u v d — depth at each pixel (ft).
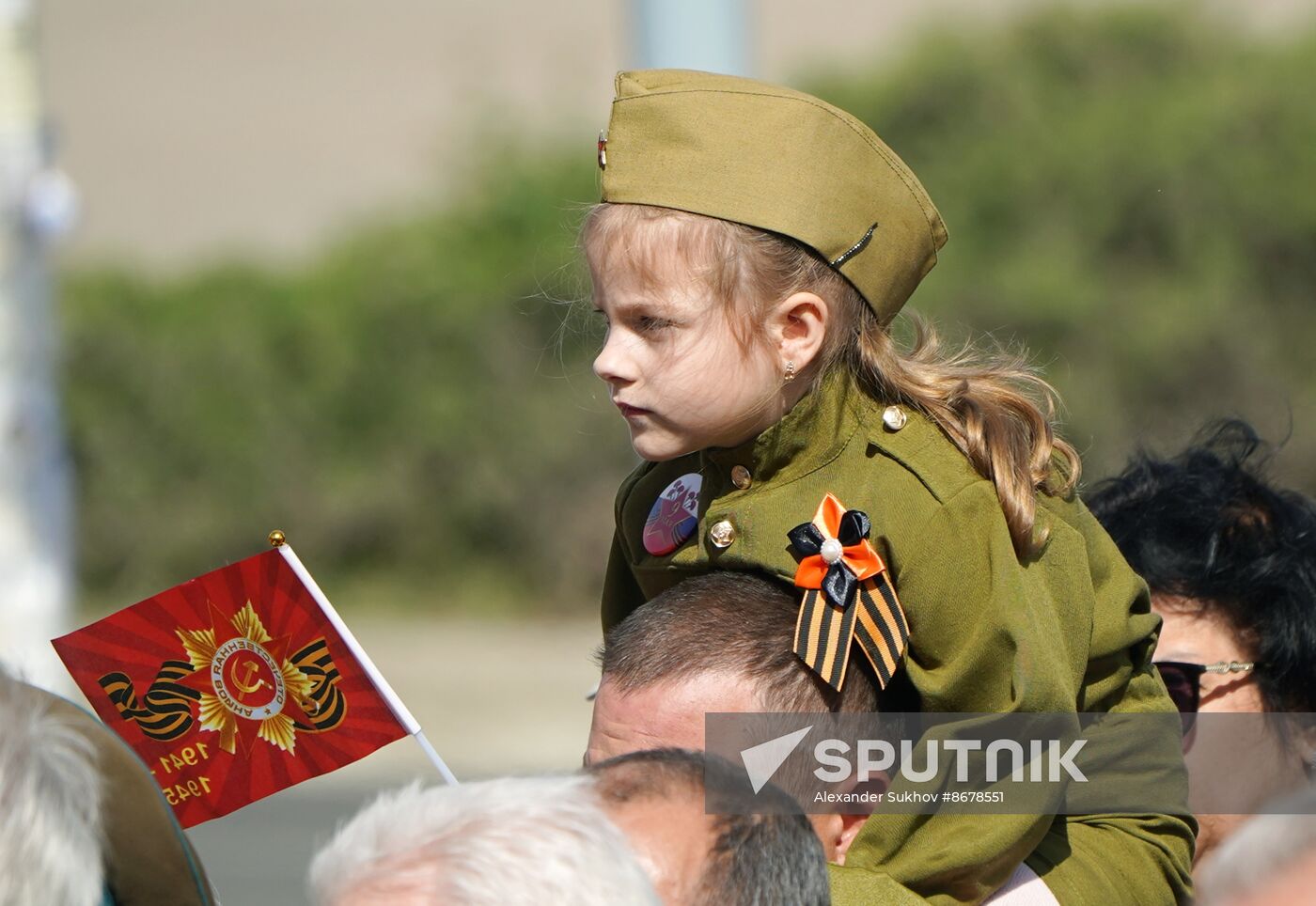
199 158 443.73
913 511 27.12
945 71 189.47
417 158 423.64
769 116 27.94
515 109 219.61
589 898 18.33
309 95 489.26
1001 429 27.61
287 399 194.59
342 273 204.74
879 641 26.43
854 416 28.32
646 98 28.25
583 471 188.34
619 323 27.99
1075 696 26.81
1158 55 187.93
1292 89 176.55
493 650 170.19
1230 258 172.55
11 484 96.48
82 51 537.65
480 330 191.52
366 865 18.63
